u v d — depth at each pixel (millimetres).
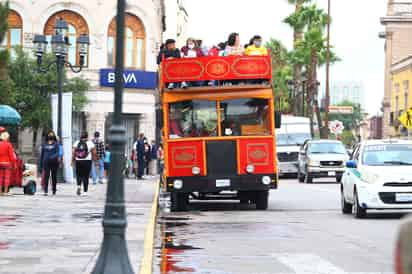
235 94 26312
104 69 62906
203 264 13656
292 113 94500
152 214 23484
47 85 56625
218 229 20000
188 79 26062
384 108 100062
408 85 88938
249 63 26047
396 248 4332
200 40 27453
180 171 26156
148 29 64250
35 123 57469
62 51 35500
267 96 26297
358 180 23219
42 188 34875
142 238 16891
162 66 26312
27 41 62000
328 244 16688
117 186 10430
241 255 14875
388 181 22656
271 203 30141
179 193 26562
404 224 4301
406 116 52500
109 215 10383
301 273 12641
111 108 63344
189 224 21453
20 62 56406
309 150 51094
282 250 15672
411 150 24141
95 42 62906
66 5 62656
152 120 64562
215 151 26156
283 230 19734
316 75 83688
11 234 17500
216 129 26250
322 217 23734
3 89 50281
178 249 15844
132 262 13164
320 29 83438
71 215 22750
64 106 37375
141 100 63969
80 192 32812
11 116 33375
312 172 50031
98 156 44188
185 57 26203
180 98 26312
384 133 99562
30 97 56219
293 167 58969
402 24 98438
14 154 31141
